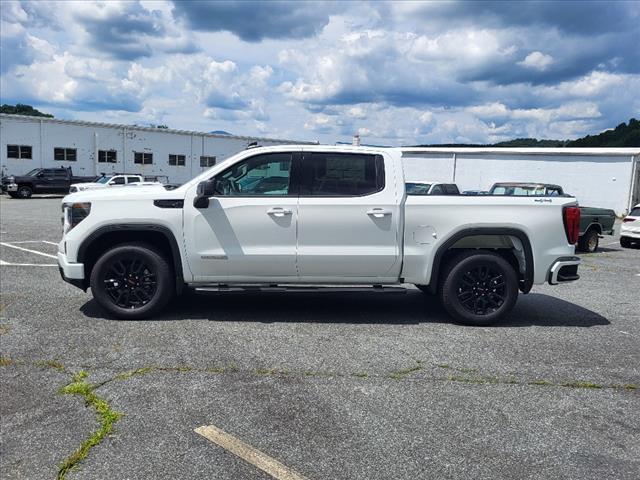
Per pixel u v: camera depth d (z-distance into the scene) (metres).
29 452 3.18
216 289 5.90
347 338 5.42
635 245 17.19
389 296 7.40
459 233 5.88
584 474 3.06
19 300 6.77
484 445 3.35
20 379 4.23
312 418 3.65
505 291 5.96
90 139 39.94
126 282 5.89
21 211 23.81
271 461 3.11
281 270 5.87
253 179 5.88
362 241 5.83
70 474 2.96
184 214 5.77
